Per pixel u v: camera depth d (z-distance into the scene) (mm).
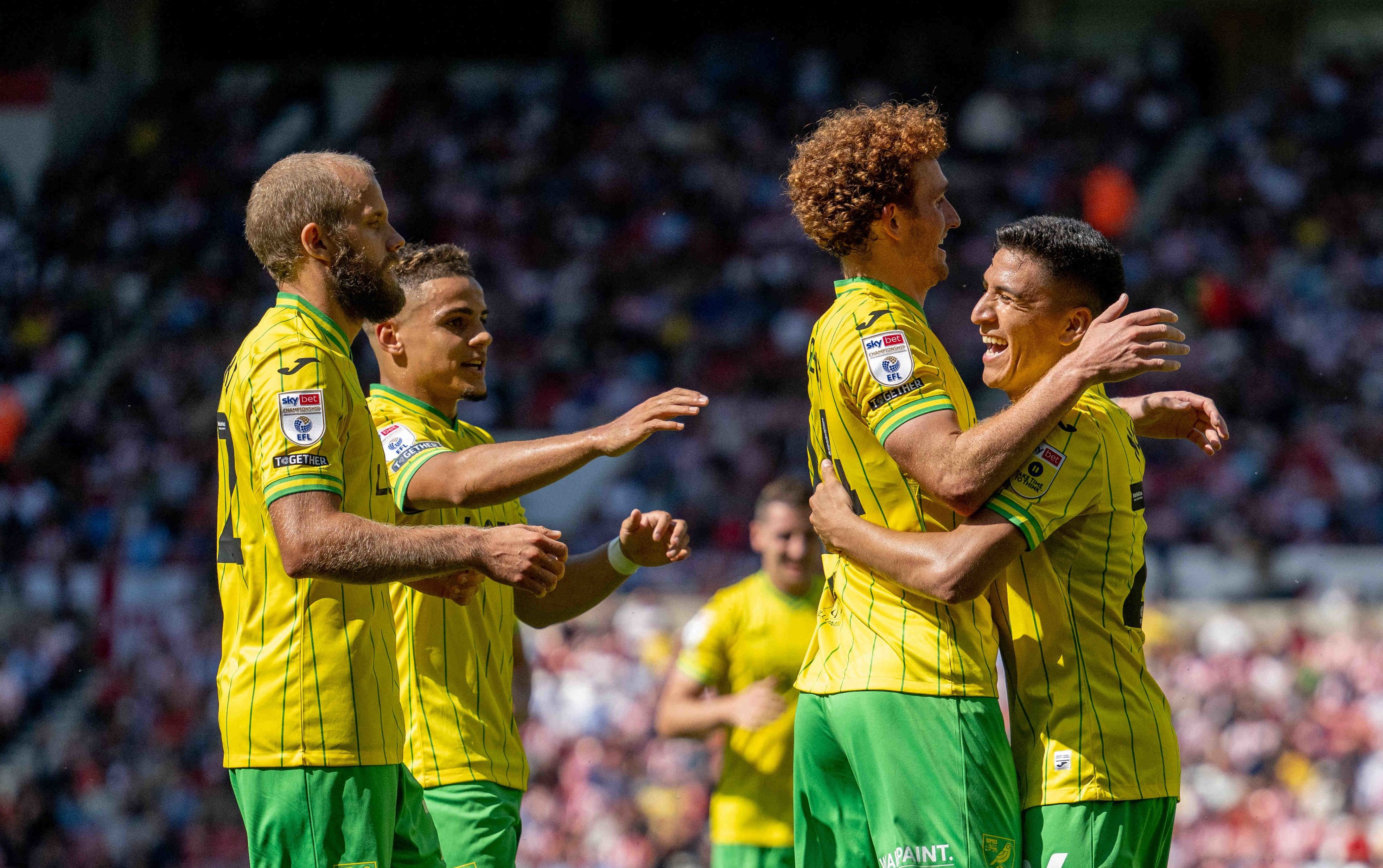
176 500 37656
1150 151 46281
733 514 32969
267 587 6699
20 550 36625
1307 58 49312
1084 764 6816
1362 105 45688
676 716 12195
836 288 7410
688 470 34344
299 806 6582
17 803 28469
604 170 47281
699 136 48250
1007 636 7137
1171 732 7117
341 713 6645
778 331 40250
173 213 47719
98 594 33469
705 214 45344
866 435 7031
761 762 12188
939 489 6535
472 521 8703
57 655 32188
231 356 42656
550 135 48844
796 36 51875
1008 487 6629
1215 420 7836
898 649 6887
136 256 46719
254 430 6586
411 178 47969
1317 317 38781
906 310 7145
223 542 6918
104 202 48344
